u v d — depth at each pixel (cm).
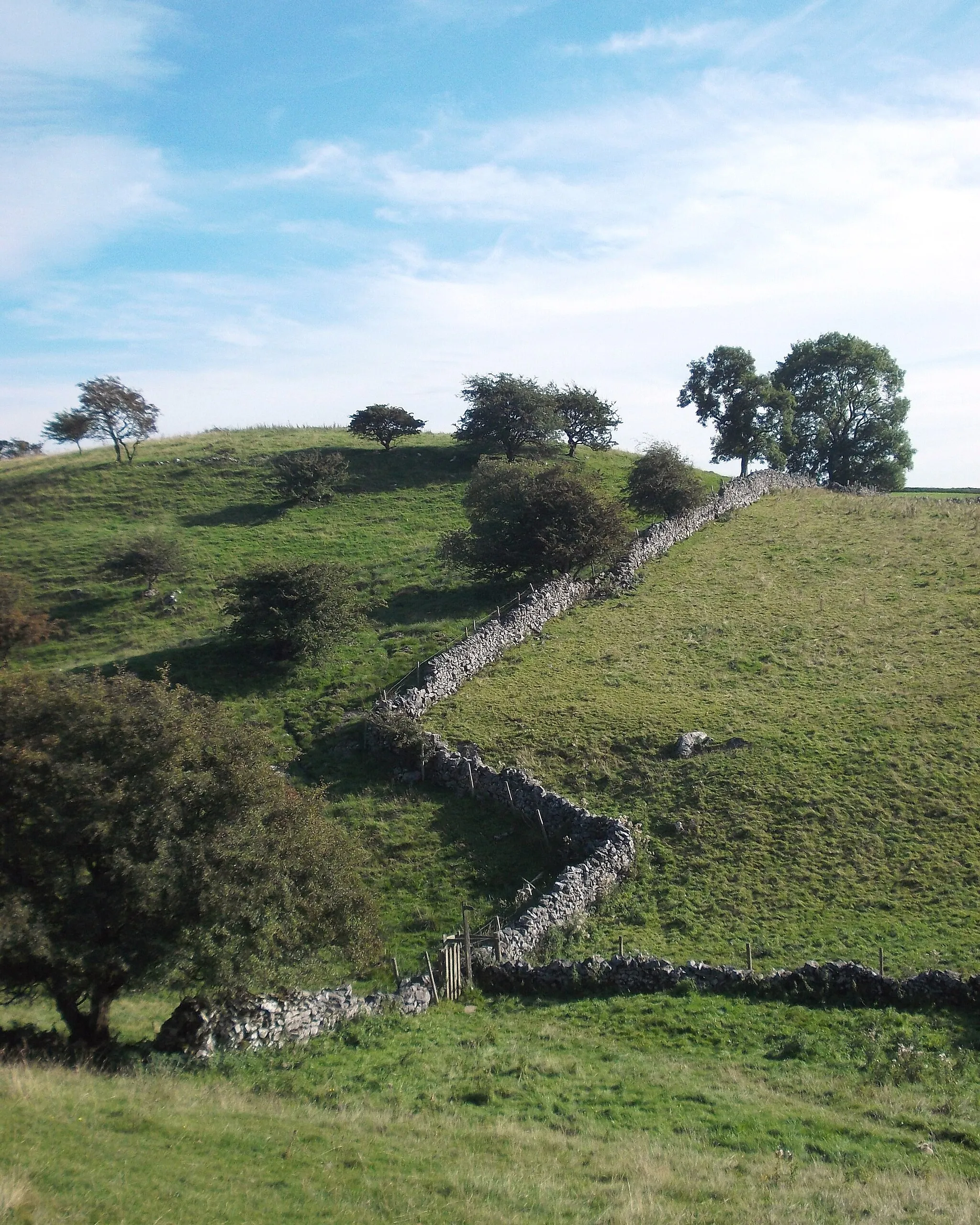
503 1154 1427
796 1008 2220
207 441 9181
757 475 7831
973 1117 1662
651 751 3741
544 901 2853
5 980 1850
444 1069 1884
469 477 7838
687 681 4353
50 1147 1205
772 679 4316
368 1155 1362
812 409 10381
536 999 2439
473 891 3139
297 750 4081
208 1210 1115
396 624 5172
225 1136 1359
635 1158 1425
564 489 5550
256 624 4775
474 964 2561
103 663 4975
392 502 7375
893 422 10575
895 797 3269
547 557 5331
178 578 6103
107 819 1861
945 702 3878
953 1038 2030
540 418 7844
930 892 2802
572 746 3828
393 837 3447
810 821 3206
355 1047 2025
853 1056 1980
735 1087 1817
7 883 1823
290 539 6700
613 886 3039
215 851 1920
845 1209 1253
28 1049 1806
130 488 7838
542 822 3338
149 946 1850
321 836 2172
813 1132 1585
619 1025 2206
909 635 4678
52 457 9150
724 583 5622
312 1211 1153
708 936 2741
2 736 1923
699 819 3300
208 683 4672
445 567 5891
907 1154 1504
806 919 2766
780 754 3594
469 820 3497
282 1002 2069
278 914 2009
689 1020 2202
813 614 5069
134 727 1980
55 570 6347
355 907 2178
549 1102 1712
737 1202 1273
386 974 2739
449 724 4088
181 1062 1828
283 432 9588
